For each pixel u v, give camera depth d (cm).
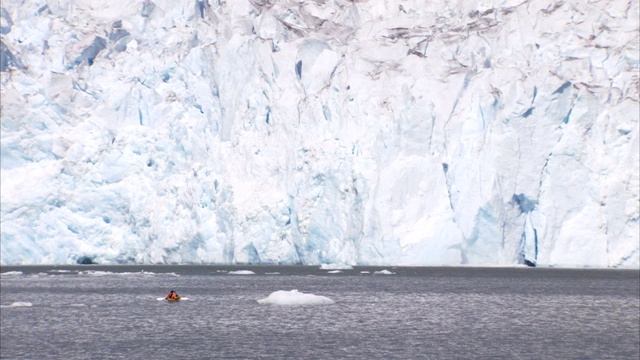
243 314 13262
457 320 12744
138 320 12550
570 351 10069
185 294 16762
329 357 9538
